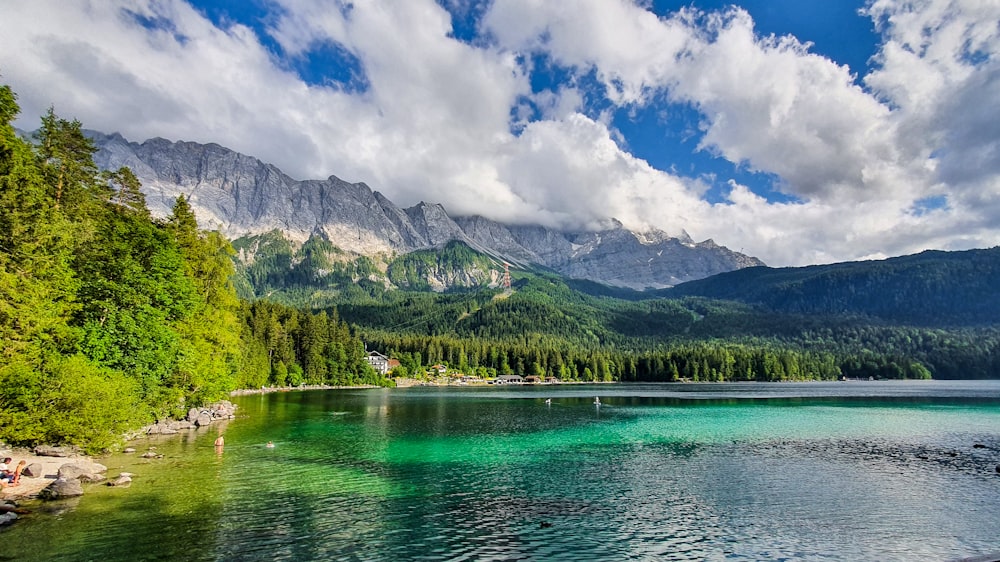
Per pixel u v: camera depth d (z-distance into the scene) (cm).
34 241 3812
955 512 2838
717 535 2441
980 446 5034
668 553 2208
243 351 12788
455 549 2195
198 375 5619
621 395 14275
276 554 2066
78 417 3516
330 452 4344
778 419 7562
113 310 4562
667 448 4869
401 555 2111
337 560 2033
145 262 5000
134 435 4738
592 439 5459
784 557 2195
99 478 3119
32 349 3578
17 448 3459
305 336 18200
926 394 13875
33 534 2167
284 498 2858
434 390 18225
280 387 16025
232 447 4375
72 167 5044
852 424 6881
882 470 3881
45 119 4956
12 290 3456
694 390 17250
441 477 3519
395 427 6275
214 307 6234
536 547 2245
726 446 5003
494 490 3192
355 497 2945
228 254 6462
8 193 3631
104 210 5416
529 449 4766
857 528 2569
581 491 3200
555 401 11750
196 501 2736
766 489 3297
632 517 2688
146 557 1969
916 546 2344
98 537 2158
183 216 6038
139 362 4628
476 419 7444
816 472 3803
